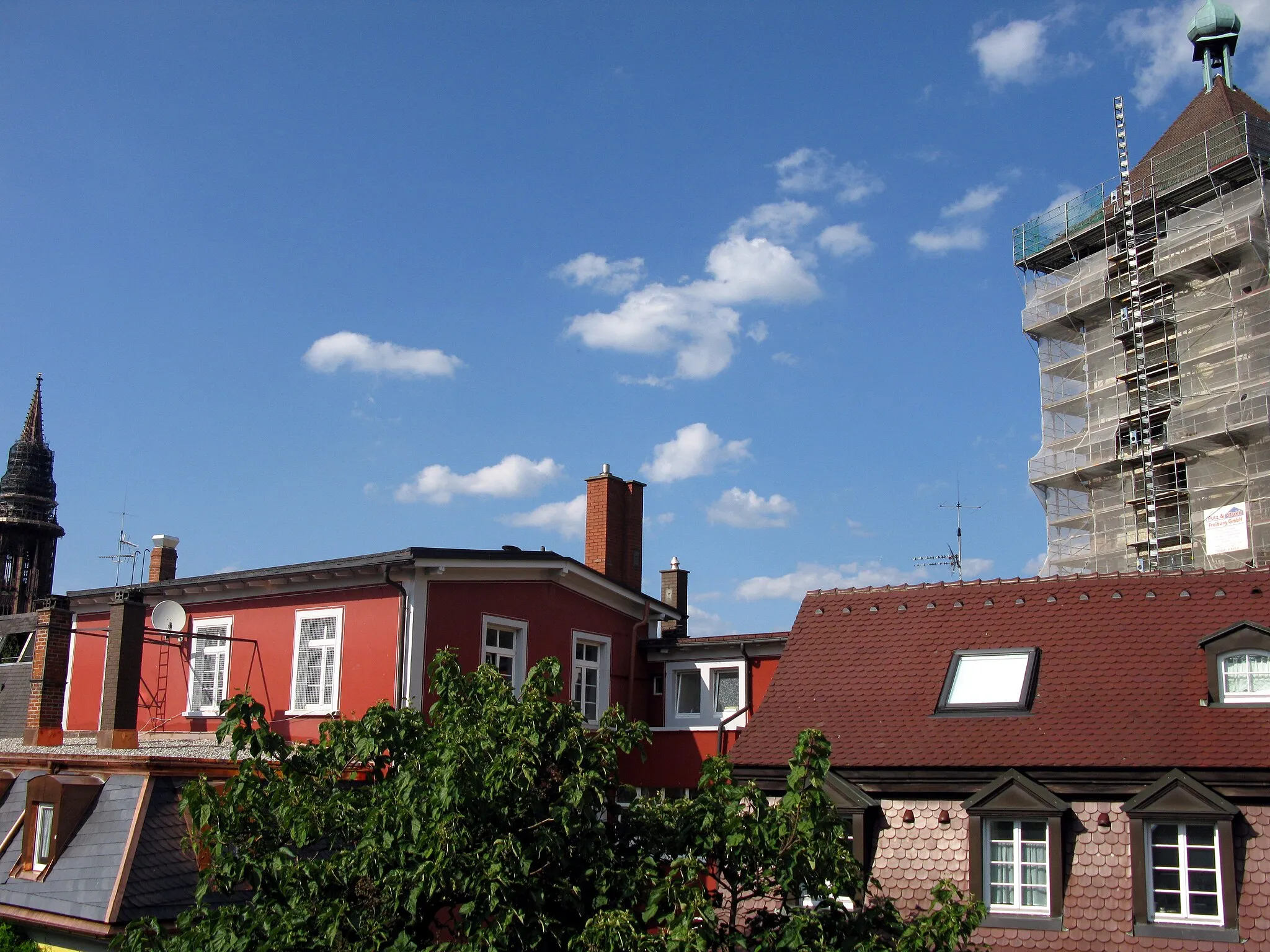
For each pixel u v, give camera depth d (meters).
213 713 24.62
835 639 20.89
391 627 22.64
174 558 33.62
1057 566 50.69
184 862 16.59
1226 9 51.91
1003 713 17.69
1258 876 14.61
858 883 11.98
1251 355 44.22
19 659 37.28
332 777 12.84
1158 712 16.77
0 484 79.75
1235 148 46.31
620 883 11.62
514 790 11.37
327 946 11.15
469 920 10.91
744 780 18.27
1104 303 51.00
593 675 27.05
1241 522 42.75
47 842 17.67
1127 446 48.66
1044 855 15.95
